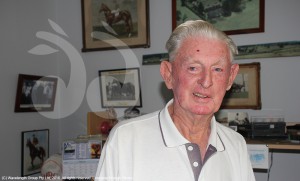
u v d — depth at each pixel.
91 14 2.17
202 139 0.83
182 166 0.76
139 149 0.78
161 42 2.01
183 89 0.73
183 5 1.95
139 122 0.85
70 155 1.67
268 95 1.77
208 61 0.71
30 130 1.99
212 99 0.73
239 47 1.83
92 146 1.66
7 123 1.83
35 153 2.02
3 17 1.80
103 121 1.93
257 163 1.42
